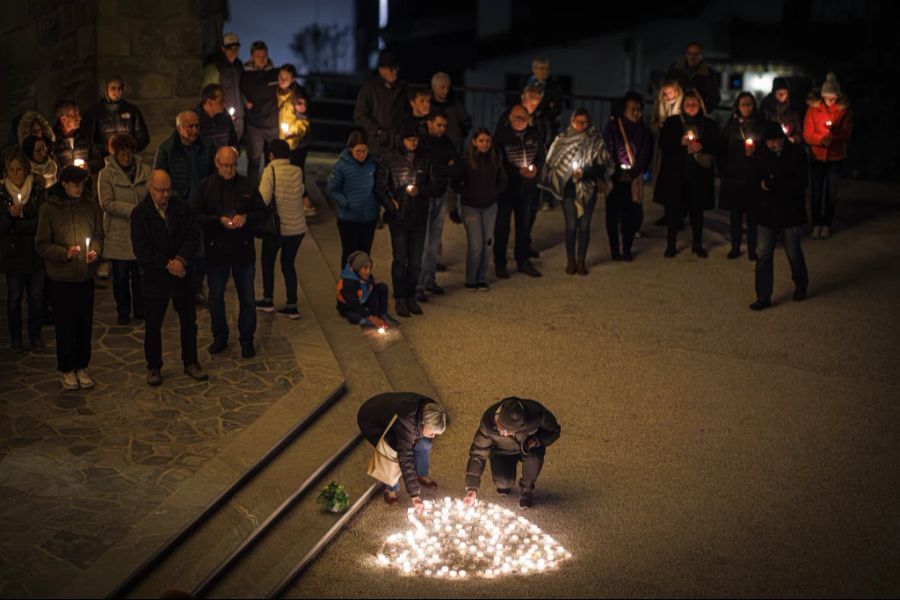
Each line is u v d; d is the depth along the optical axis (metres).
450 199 13.60
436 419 7.66
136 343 10.23
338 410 9.27
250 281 9.88
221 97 12.11
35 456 8.05
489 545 7.66
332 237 14.23
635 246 14.72
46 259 8.77
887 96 19.75
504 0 30.84
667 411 9.80
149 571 6.83
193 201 9.66
